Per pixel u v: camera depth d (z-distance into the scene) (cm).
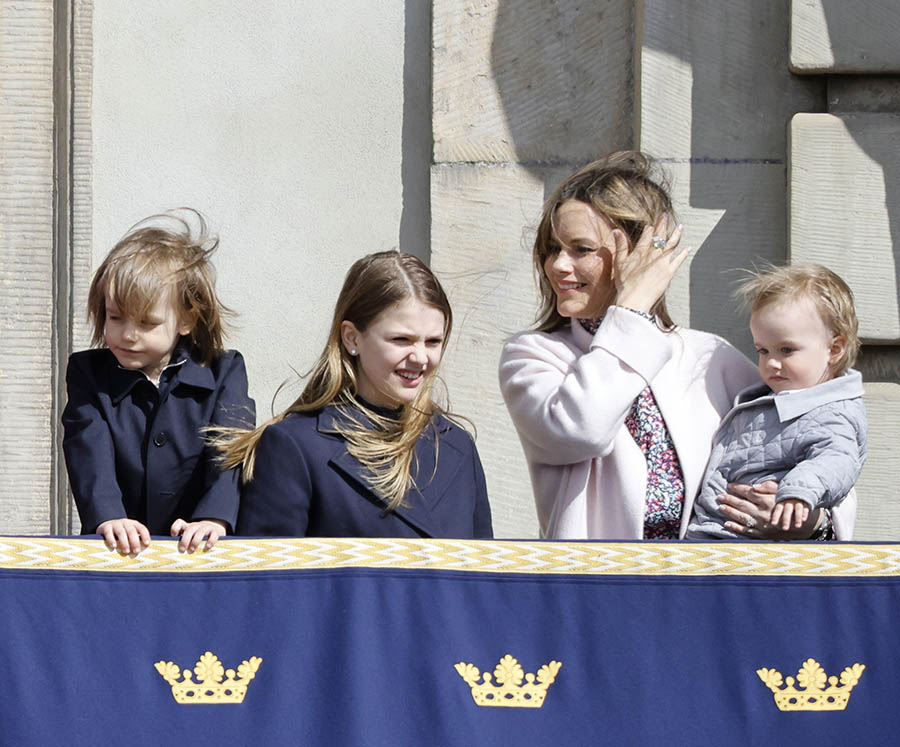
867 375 1972
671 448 1480
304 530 1359
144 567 1287
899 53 1947
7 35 2044
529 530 2008
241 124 2088
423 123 2089
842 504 1458
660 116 1988
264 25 2098
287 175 2086
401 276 1394
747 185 1984
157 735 1251
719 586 1305
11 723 1242
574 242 1505
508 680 1280
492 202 2034
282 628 1277
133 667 1262
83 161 2048
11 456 2016
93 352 1498
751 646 1295
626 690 1282
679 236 1515
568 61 2050
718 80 1994
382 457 1376
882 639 1298
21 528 2012
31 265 2033
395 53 2097
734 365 1554
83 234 2042
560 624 1294
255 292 2073
